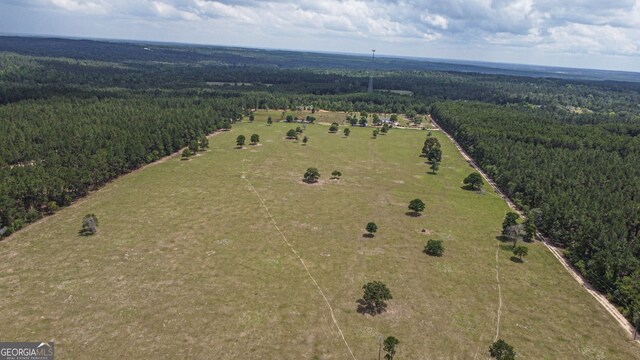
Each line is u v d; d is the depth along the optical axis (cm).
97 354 7069
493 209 14500
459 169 19250
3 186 11875
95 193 14488
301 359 7138
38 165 14175
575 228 11750
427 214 13788
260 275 9650
